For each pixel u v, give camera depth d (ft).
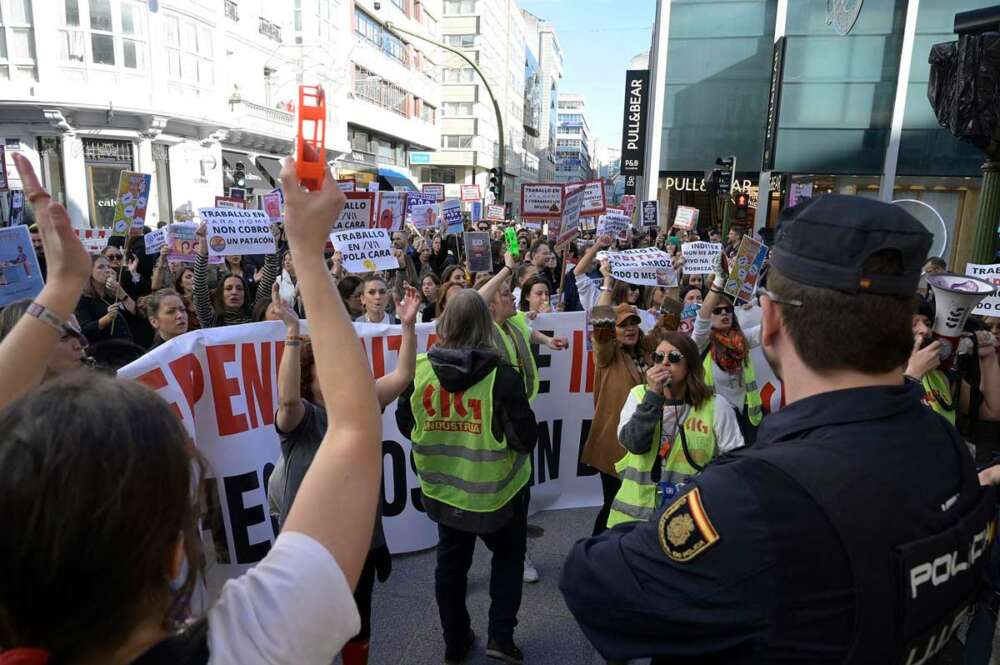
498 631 9.77
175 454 2.31
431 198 39.52
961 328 9.24
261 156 86.69
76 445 2.06
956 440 3.57
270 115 83.66
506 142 234.79
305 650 2.57
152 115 63.62
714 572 2.99
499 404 9.31
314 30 95.35
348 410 3.14
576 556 3.67
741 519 2.95
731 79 67.36
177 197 69.77
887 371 3.34
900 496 3.02
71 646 2.13
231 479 10.99
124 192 22.41
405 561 13.02
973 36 11.77
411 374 8.96
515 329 13.64
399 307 8.95
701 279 25.27
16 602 2.07
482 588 12.00
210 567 10.49
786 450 3.14
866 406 3.23
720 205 80.84
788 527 2.86
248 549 11.10
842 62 63.46
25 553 2.00
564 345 15.26
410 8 140.26
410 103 143.13
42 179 60.03
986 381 10.38
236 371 11.10
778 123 65.57
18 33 56.44
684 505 3.18
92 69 59.57
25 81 56.90
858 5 39.93
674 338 9.49
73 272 3.99
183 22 67.00
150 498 2.15
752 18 65.82
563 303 23.25
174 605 2.38
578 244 46.03
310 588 2.63
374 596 11.75
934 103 12.71
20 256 11.14
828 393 3.32
